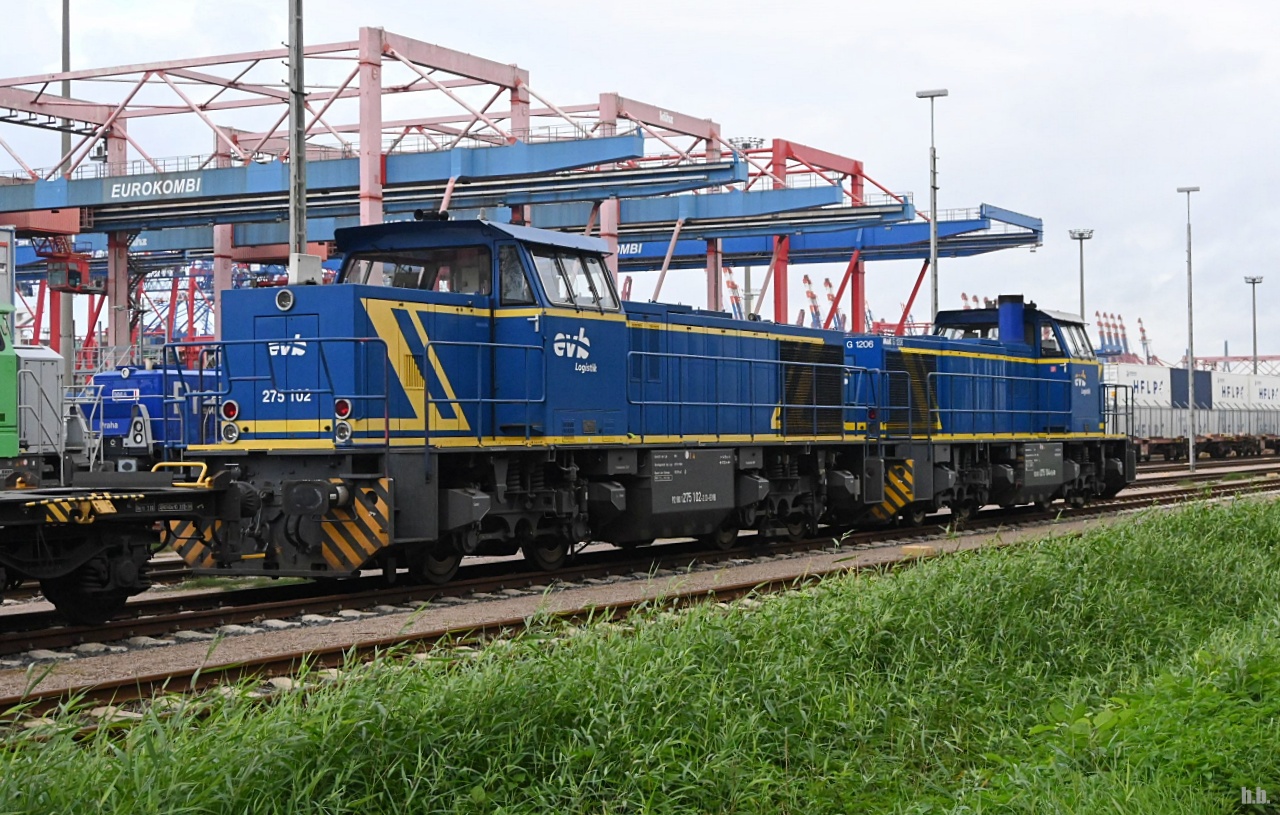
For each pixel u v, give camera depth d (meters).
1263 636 9.69
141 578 12.12
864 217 42.47
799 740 7.54
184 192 38.59
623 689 7.34
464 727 6.68
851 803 6.82
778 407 18.89
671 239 45.06
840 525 22.16
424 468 13.34
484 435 14.47
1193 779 6.51
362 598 12.85
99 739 5.97
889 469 21.41
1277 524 16.53
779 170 48.19
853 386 20.84
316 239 47.16
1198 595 12.59
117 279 45.81
